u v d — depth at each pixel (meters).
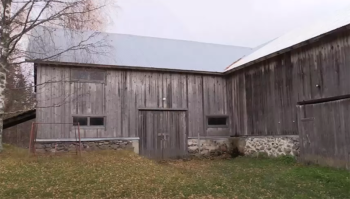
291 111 10.20
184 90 13.04
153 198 5.77
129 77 12.23
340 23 8.73
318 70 9.13
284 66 10.60
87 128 11.41
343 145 8.18
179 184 6.84
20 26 9.87
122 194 5.99
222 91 13.77
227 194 6.11
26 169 7.54
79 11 10.16
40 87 10.95
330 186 6.59
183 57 14.08
